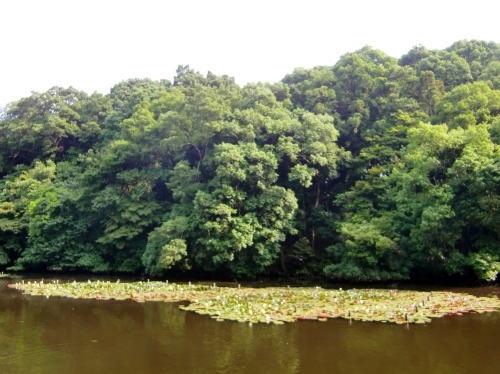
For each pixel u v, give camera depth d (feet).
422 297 73.46
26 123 169.99
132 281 105.91
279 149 111.04
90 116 180.04
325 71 154.61
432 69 149.07
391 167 112.88
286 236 119.96
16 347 47.62
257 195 106.01
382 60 160.15
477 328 54.34
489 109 107.34
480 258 86.99
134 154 125.49
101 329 55.16
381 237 92.58
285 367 40.81
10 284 96.84
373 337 50.65
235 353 45.09
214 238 98.27
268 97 127.75
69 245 127.95
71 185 140.97
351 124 132.05
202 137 114.73
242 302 69.77
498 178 81.87
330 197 127.54
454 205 90.79
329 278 109.09
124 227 117.29
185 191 110.63
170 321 59.06
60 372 39.88
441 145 92.79
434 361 42.37
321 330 53.72
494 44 161.79
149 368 40.75
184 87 178.40
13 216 139.95
